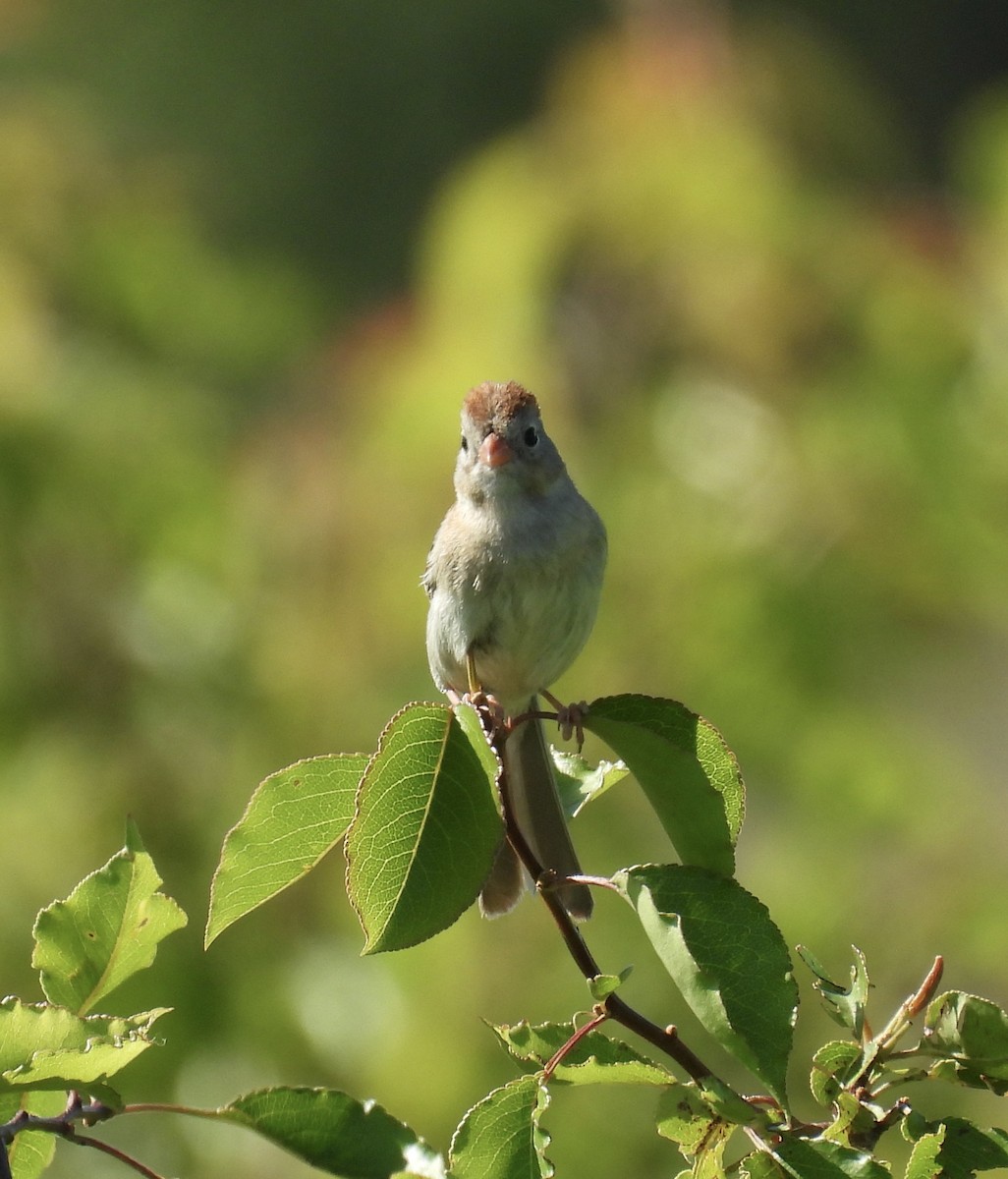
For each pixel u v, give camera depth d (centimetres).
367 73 2762
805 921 1093
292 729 1114
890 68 3045
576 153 1210
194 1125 1036
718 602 1106
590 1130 1030
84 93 2128
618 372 1163
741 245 1160
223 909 518
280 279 1251
